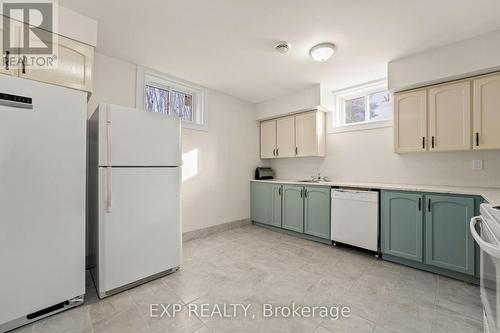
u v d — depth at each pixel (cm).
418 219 230
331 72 294
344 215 287
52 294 156
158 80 302
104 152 182
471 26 196
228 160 387
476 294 187
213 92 364
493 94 211
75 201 166
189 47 236
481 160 241
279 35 213
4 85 139
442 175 266
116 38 219
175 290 193
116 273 186
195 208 337
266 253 277
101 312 163
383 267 238
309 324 152
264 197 394
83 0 169
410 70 248
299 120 379
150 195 207
